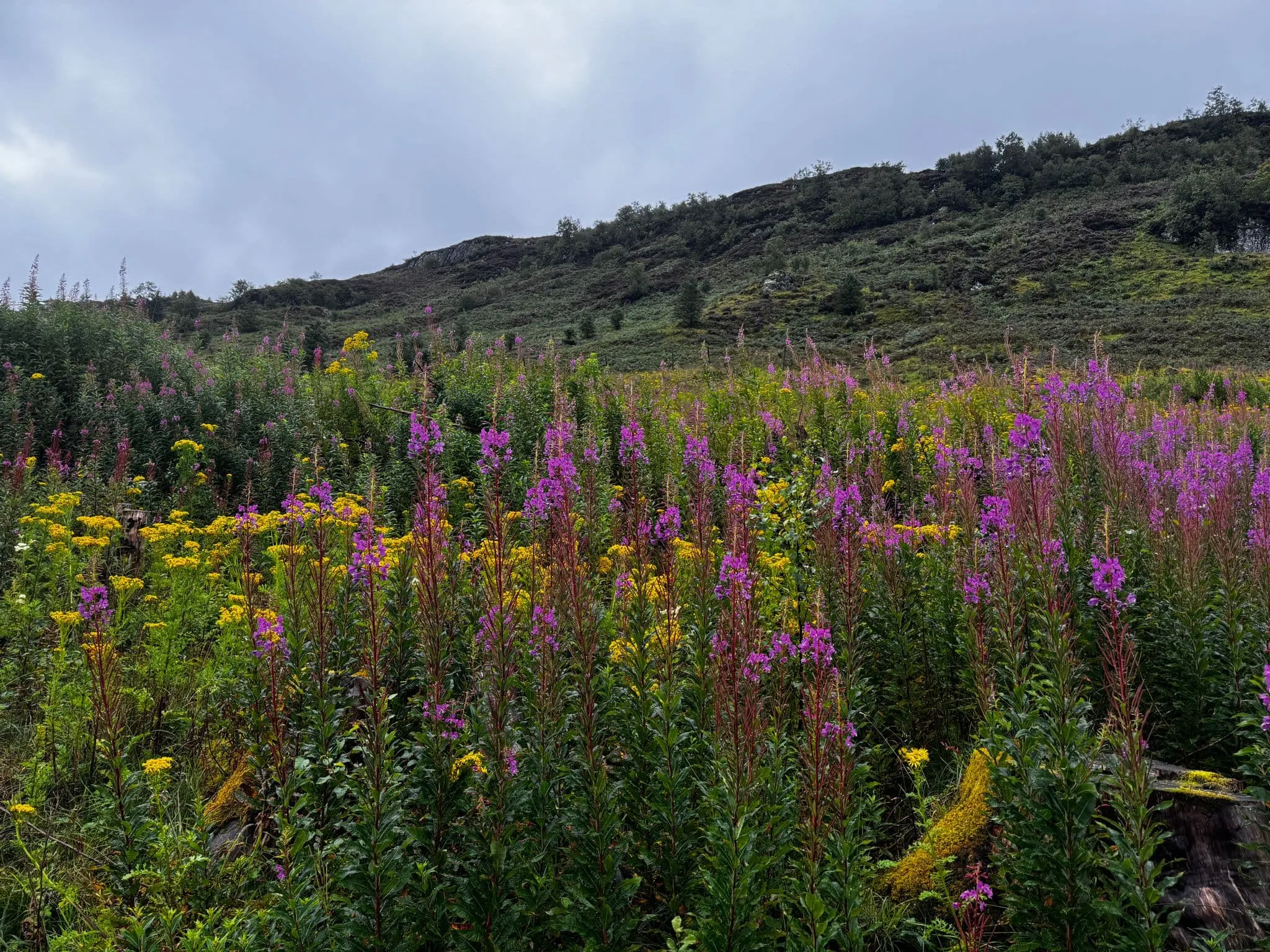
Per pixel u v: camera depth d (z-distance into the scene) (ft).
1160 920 10.92
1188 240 225.97
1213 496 19.29
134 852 12.14
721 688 11.39
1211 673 15.28
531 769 11.62
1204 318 155.43
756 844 10.75
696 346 187.73
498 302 360.07
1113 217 254.27
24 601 21.09
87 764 16.83
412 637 15.39
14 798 14.49
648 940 11.78
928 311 195.42
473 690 13.50
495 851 10.37
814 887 9.97
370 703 11.98
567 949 11.32
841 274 251.39
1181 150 335.26
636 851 11.84
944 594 16.66
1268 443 29.76
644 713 12.50
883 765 15.40
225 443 37.22
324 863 11.66
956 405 37.65
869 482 23.89
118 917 11.51
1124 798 10.17
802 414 37.06
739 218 399.85
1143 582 17.24
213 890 12.40
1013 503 16.39
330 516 21.27
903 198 347.15
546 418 37.60
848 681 14.35
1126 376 64.08
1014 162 351.87
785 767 11.91
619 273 370.12
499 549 12.46
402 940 10.28
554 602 12.57
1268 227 221.87
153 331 50.85
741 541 13.71
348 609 16.02
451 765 11.47
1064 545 16.79
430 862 11.18
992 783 11.98
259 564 23.93
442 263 492.54
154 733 17.76
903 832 14.30
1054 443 18.83
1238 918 10.78
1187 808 11.76
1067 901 10.29
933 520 22.34
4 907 13.26
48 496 27.84
